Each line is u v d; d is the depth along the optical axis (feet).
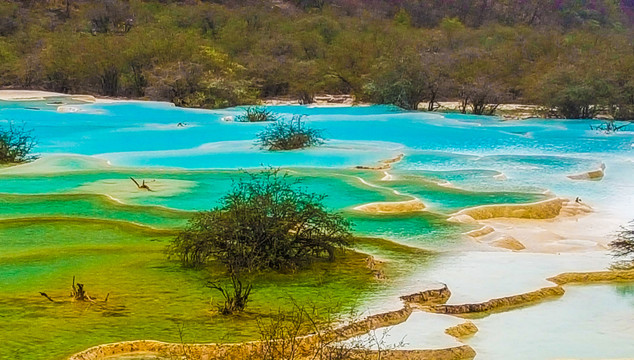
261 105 128.88
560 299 34.30
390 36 170.30
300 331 28.27
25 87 145.89
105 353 26.23
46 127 95.30
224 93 126.41
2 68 148.66
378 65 136.46
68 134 89.97
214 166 68.64
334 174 62.23
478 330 30.50
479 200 54.49
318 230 37.40
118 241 41.47
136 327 28.43
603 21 249.55
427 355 27.20
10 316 29.30
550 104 115.65
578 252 43.52
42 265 36.32
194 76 127.85
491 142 88.48
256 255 35.55
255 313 30.27
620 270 37.76
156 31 156.46
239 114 111.24
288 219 36.65
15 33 173.37
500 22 226.58
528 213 52.75
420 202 52.42
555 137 92.94
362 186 57.41
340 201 52.75
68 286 33.14
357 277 35.17
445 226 46.57
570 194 60.75
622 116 113.80
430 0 228.02
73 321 28.89
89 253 38.50
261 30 177.88
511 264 38.50
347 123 102.17
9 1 190.39
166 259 37.52
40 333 27.63
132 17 185.37
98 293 32.24
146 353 26.53
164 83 127.95
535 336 29.96
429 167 70.23
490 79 132.98
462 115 115.44
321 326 28.76
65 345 26.55
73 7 197.36
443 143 87.35
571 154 80.84
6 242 40.88
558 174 67.62
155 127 96.22
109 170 64.08
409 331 29.45
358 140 86.84
